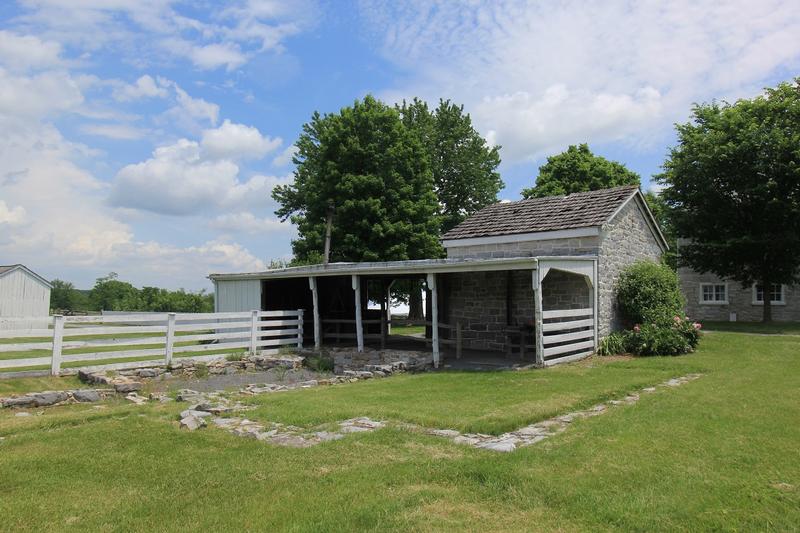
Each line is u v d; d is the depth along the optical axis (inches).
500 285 699.4
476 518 168.2
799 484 192.1
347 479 202.2
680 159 1000.9
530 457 221.5
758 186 888.9
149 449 249.4
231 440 262.1
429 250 1220.5
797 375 443.8
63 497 193.8
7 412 348.8
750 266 983.6
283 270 693.9
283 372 557.9
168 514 177.3
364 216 1151.0
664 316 621.0
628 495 182.2
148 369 499.2
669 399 342.3
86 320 475.2
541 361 507.5
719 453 226.2
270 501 184.5
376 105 1214.9
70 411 352.5
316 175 1240.8
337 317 855.1
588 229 621.9
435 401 351.6
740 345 648.4
